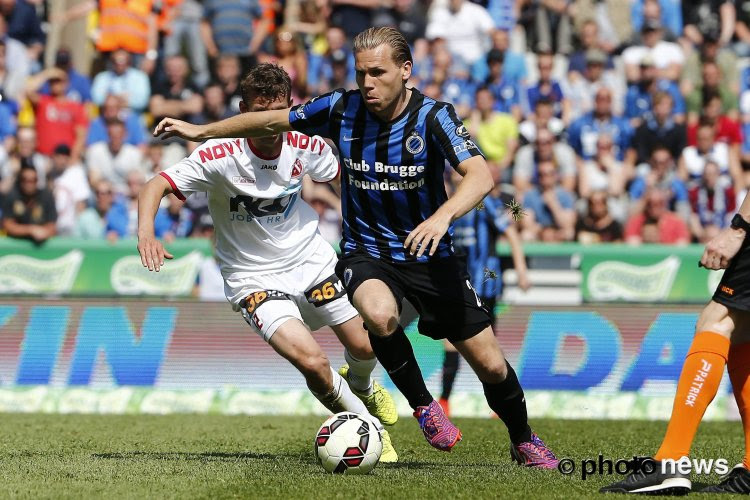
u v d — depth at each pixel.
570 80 50.00
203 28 50.03
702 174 46.97
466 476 18.27
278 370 37.88
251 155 20.69
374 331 18.45
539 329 38.19
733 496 16.09
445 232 17.28
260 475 18.27
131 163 45.88
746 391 17.27
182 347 38.12
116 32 49.38
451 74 49.28
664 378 38.00
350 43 49.72
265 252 21.48
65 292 38.34
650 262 38.25
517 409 19.91
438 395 37.44
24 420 32.53
